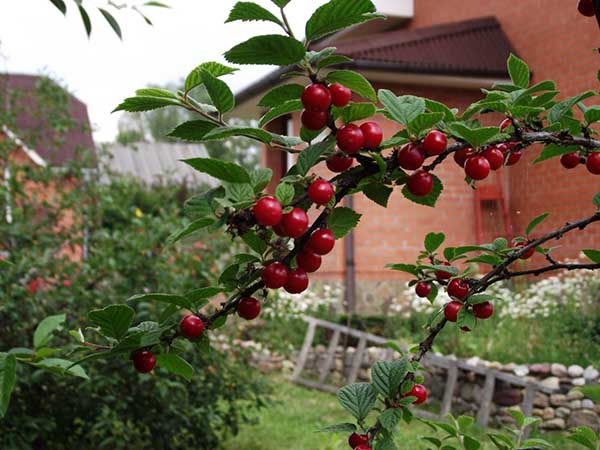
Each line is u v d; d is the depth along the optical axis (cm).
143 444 491
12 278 432
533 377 633
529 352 679
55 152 569
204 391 493
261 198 94
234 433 513
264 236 100
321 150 104
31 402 440
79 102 692
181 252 484
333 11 97
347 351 823
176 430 477
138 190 600
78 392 438
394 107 109
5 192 478
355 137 102
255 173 100
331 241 103
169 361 121
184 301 114
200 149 2131
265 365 849
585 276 730
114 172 584
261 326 657
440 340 736
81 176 541
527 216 693
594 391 148
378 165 109
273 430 622
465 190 754
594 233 679
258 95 979
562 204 672
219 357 497
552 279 746
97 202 536
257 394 519
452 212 764
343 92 102
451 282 144
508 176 710
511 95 133
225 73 118
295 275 106
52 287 469
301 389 798
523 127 136
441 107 120
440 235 152
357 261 905
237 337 557
